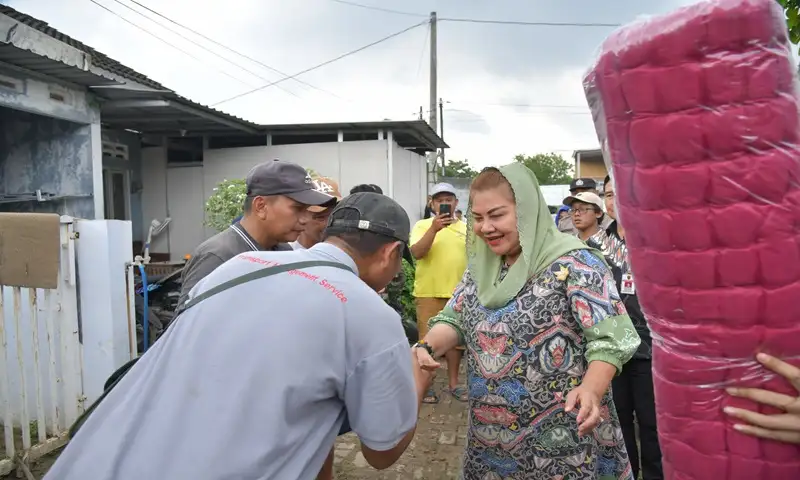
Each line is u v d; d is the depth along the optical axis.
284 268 1.43
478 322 1.94
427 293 4.93
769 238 1.02
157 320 5.24
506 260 1.98
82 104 6.42
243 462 1.23
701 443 1.14
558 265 1.82
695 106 1.02
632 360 2.85
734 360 1.09
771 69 0.98
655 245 1.12
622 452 2.05
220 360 1.30
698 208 1.05
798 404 1.05
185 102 7.23
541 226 1.88
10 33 4.72
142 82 6.80
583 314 1.77
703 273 1.07
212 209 7.95
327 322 1.33
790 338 1.05
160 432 1.27
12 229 3.23
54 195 6.56
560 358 1.81
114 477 1.27
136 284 5.31
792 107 1.00
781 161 1.00
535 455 1.84
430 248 4.86
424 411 4.66
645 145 1.08
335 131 9.45
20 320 3.32
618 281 2.92
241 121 8.64
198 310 1.40
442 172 25.91
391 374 1.37
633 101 1.08
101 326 3.71
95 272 3.71
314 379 1.30
